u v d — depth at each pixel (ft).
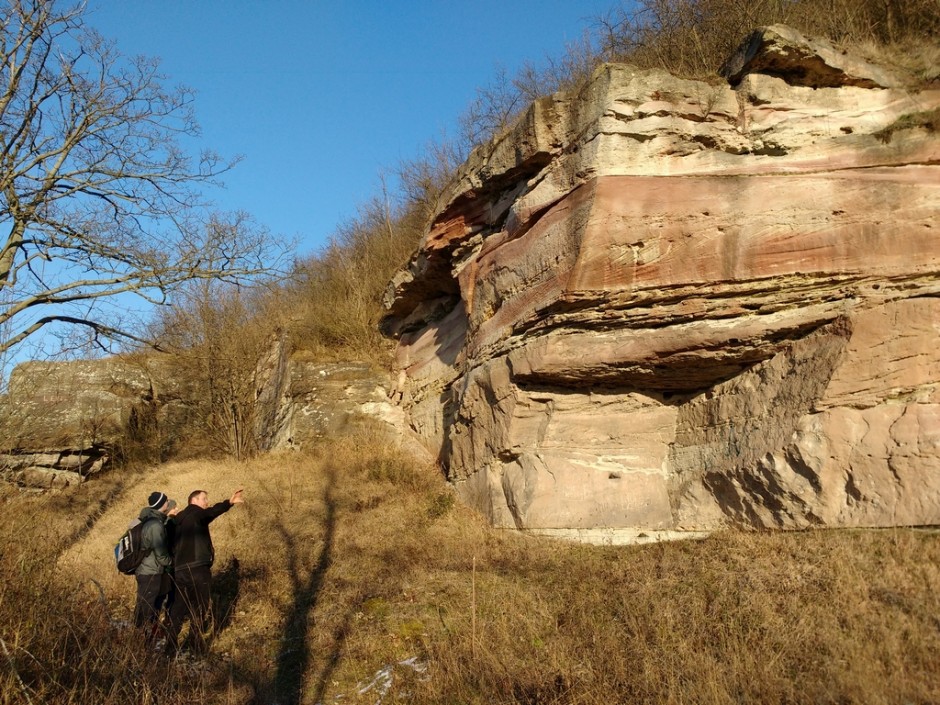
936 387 19.84
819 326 22.17
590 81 25.88
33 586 16.63
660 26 35.70
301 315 52.44
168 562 19.99
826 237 22.79
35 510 23.57
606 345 25.12
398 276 40.98
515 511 26.55
